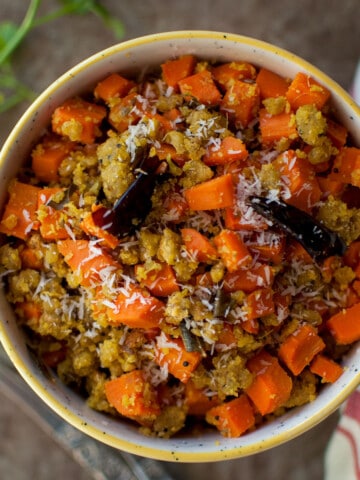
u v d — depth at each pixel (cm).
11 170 25
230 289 24
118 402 24
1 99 34
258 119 25
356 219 25
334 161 25
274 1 34
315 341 24
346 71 33
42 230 24
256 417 26
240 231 24
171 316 24
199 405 25
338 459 32
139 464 33
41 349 26
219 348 24
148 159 23
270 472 34
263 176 24
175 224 24
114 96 25
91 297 24
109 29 34
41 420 33
